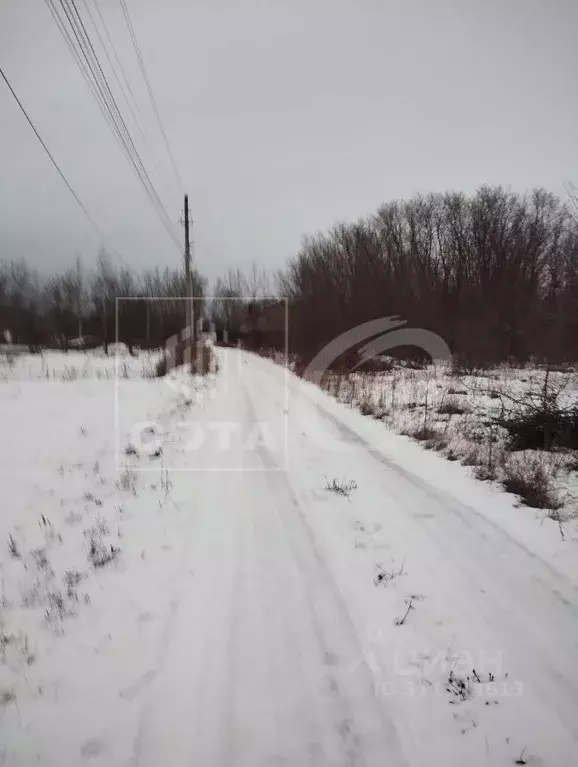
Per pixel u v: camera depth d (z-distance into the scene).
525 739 2.85
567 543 5.18
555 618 3.92
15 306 43.88
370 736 2.87
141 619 3.99
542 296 27.23
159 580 4.57
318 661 3.47
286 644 3.65
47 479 7.76
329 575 4.62
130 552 5.15
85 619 4.03
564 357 15.55
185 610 4.09
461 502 6.45
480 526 5.67
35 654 3.65
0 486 7.50
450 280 32.56
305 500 6.59
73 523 6.04
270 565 4.82
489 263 31.95
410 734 2.88
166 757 2.74
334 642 3.66
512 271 29.77
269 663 3.46
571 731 2.90
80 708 3.12
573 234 10.71
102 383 18.92
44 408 13.67
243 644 3.65
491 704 3.09
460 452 8.72
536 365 20.83
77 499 6.88
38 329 41.66
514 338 24.05
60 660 3.56
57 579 4.73
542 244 30.22
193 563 4.87
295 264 41.25
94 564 4.93
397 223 37.81
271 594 4.30
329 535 5.49
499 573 4.61
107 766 2.70
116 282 39.03
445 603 4.15
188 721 2.98
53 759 2.76
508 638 3.70
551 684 3.25
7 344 39.94
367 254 35.00
